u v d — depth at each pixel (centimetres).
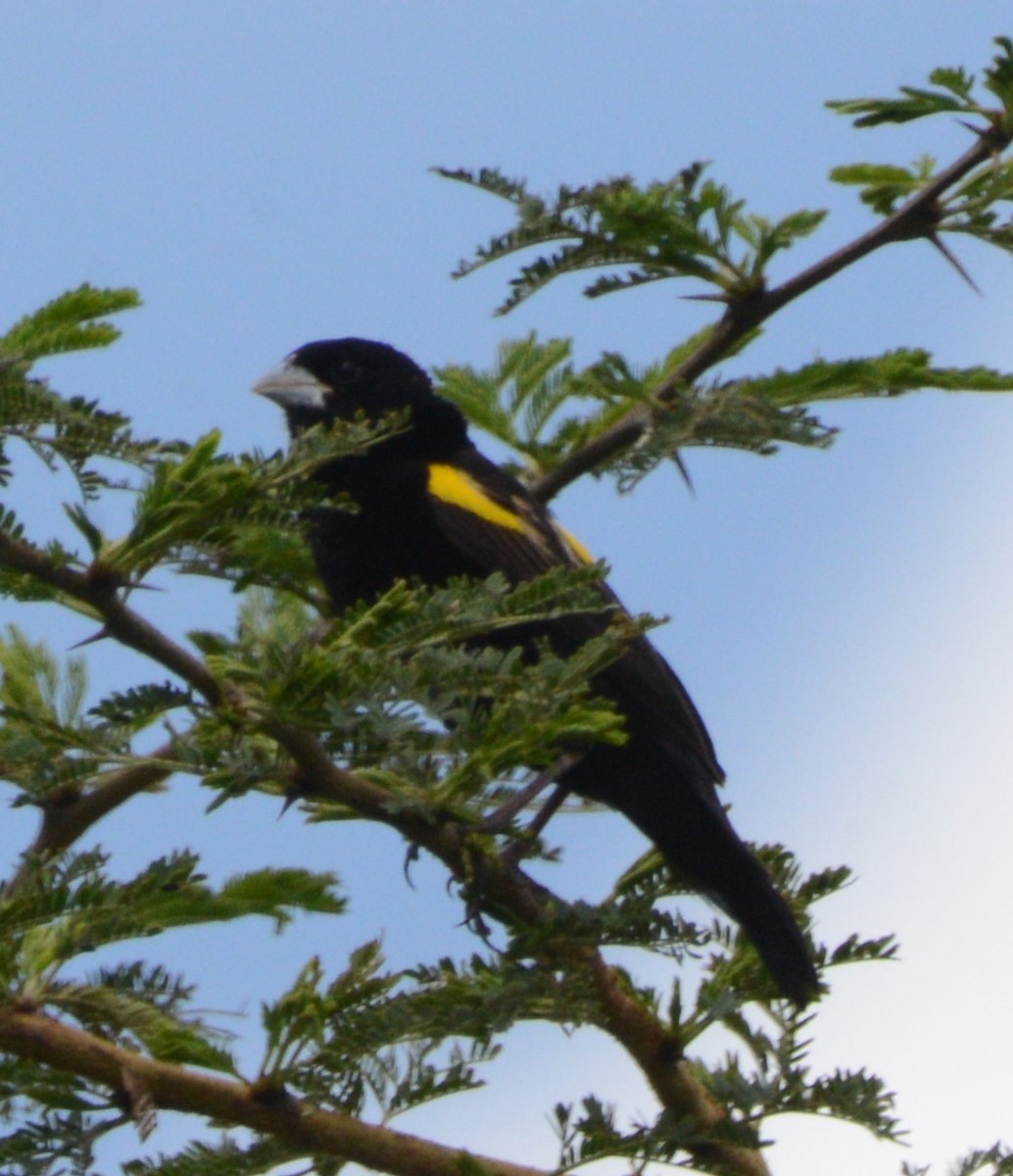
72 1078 662
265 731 674
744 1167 717
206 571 679
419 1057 679
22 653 849
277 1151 658
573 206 848
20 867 634
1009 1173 700
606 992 741
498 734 659
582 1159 692
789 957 789
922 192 923
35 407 607
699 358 943
